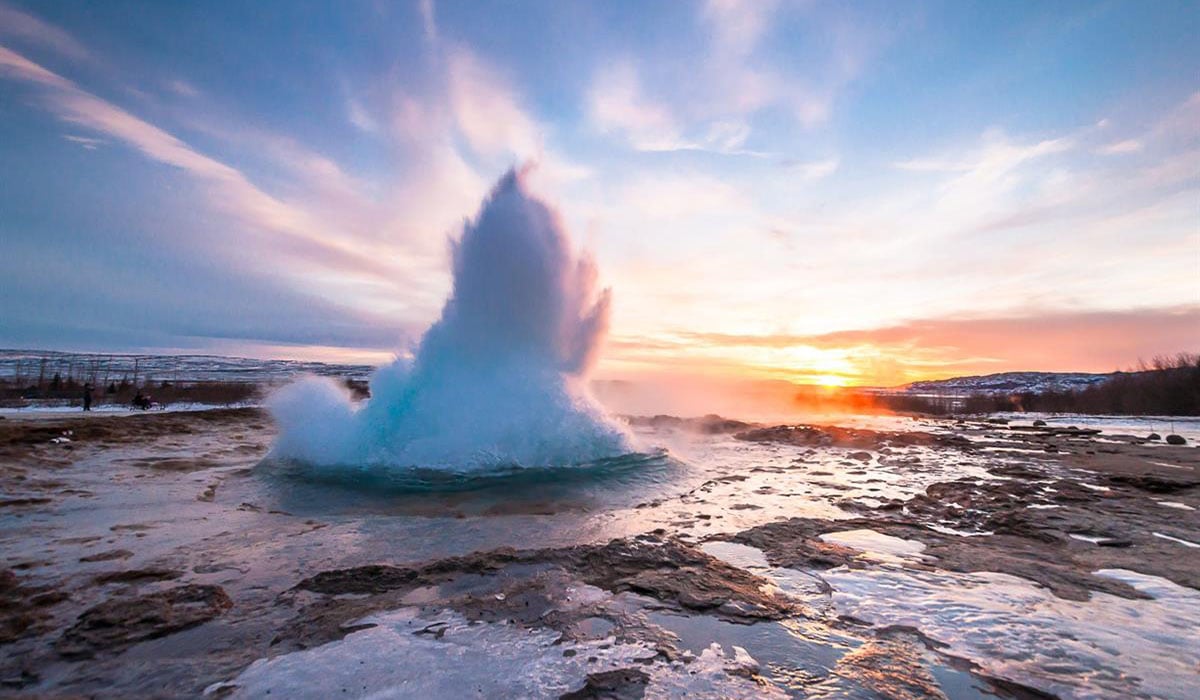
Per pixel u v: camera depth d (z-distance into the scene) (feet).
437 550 17.11
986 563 16.03
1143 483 29.25
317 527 19.79
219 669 9.80
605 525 20.40
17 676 9.62
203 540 17.95
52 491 24.64
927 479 31.32
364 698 8.79
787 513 22.58
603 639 10.95
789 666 9.98
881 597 13.37
